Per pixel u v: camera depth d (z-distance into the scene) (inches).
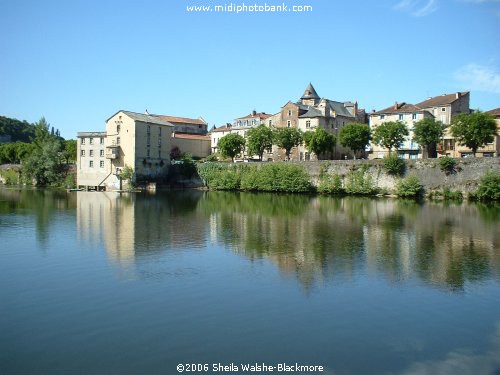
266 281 1123.3
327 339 794.8
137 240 1619.1
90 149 4576.8
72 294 1013.2
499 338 804.6
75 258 1338.6
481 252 1459.2
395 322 872.3
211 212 2485.2
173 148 5462.6
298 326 848.3
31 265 1254.9
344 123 5211.6
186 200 3260.3
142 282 1104.8
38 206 2736.2
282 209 2655.0
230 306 946.7
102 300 976.3
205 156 5949.8
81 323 853.8
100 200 3206.2
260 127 4507.9
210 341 782.5
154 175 4633.4
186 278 1141.7
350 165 3663.9
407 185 3299.7
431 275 1187.3
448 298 1008.9
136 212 2456.9
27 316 887.1
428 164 3297.2
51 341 778.8
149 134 4549.7
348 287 1082.1
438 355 740.7
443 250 1488.7
